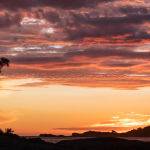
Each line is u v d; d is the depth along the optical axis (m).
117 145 61.59
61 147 58.59
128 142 64.44
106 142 63.31
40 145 57.31
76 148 58.75
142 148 61.12
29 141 61.00
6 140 57.31
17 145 54.94
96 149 58.88
